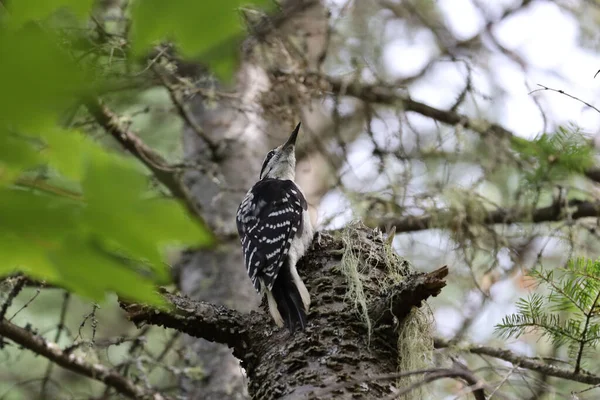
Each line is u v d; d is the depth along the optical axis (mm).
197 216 12109
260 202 9766
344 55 14945
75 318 13039
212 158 13023
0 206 2406
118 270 2574
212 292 13016
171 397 11148
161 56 10156
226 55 3453
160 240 2531
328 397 6613
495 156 13266
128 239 2518
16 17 2354
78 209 2459
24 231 2438
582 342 7789
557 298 7801
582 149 11977
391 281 7840
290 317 7348
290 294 7586
